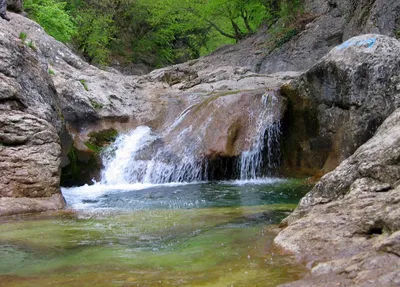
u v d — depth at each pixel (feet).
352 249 11.16
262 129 36.29
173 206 23.39
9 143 23.65
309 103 35.09
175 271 11.29
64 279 10.93
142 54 94.07
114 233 16.21
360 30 49.06
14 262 12.57
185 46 104.58
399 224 10.61
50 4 57.41
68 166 33.68
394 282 8.49
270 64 60.95
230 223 17.57
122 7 86.48
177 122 40.86
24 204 21.91
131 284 10.38
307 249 11.96
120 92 45.24
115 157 37.27
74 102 39.19
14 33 31.78
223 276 10.66
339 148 32.58
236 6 70.79
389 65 30.94
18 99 25.29
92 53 74.23
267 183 32.65
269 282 10.00
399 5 43.73
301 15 63.67
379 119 30.63
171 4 76.33
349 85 31.81
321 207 14.24
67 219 19.47
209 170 35.55
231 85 48.98
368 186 13.87
